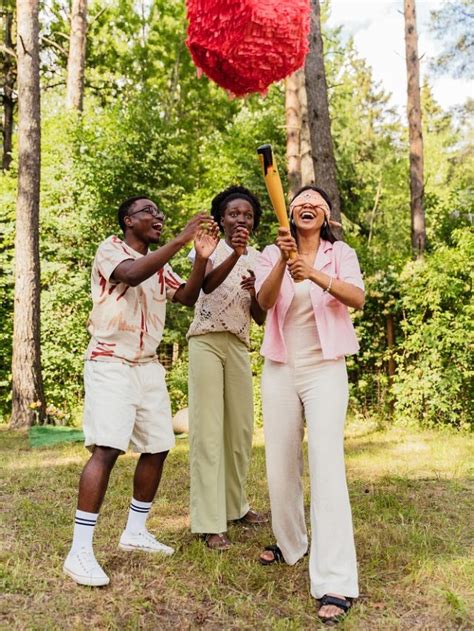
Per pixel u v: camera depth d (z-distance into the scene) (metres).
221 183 14.88
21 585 2.75
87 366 3.02
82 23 13.44
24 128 9.09
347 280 2.84
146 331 3.09
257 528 3.80
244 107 16.94
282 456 2.93
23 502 4.04
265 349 2.92
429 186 25.86
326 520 2.68
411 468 5.52
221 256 3.69
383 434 7.96
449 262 8.53
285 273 2.94
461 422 8.30
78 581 2.79
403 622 2.54
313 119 8.88
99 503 2.88
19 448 6.99
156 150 11.82
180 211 12.99
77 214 11.05
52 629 2.37
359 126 24.14
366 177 21.38
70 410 10.45
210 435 3.54
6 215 11.25
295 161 11.34
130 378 3.01
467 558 3.19
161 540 3.48
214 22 2.18
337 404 2.79
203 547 3.29
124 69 21.36
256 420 9.09
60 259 11.10
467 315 8.40
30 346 9.07
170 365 11.15
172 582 2.85
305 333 2.88
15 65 17.39
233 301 3.66
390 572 3.02
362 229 21.59
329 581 2.64
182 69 21.52
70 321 10.67
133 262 2.90
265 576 2.94
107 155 11.27
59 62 19.25
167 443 3.19
